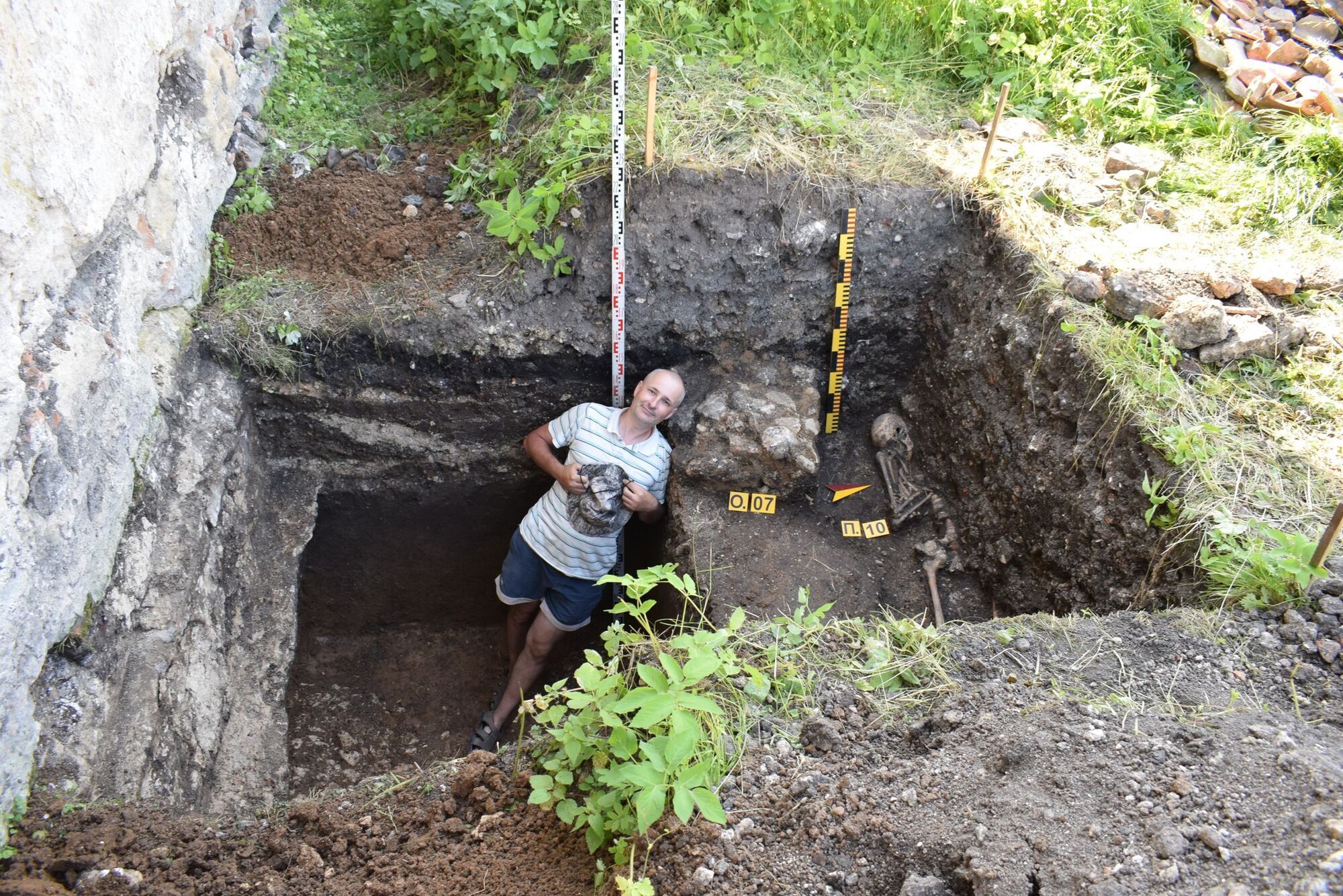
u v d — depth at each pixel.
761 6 4.30
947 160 4.02
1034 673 2.50
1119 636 2.61
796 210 3.79
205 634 3.17
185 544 3.11
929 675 2.52
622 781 2.01
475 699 4.49
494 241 3.85
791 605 3.69
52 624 2.42
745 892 1.99
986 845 1.96
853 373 4.25
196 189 3.49
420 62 4.36
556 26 4.11
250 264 3.77
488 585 4.62
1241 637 2.55
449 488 4.18
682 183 3.72
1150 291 3.38
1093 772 2.11
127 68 2.85
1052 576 3.39
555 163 3.75
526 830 2.25
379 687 4.48
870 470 4.27
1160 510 2.93
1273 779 2.00
